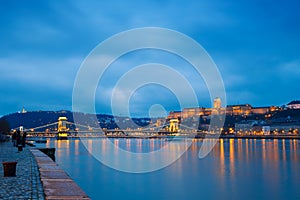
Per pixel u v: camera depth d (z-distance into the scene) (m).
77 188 14.22
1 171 20.05
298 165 52.88
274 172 44.19
